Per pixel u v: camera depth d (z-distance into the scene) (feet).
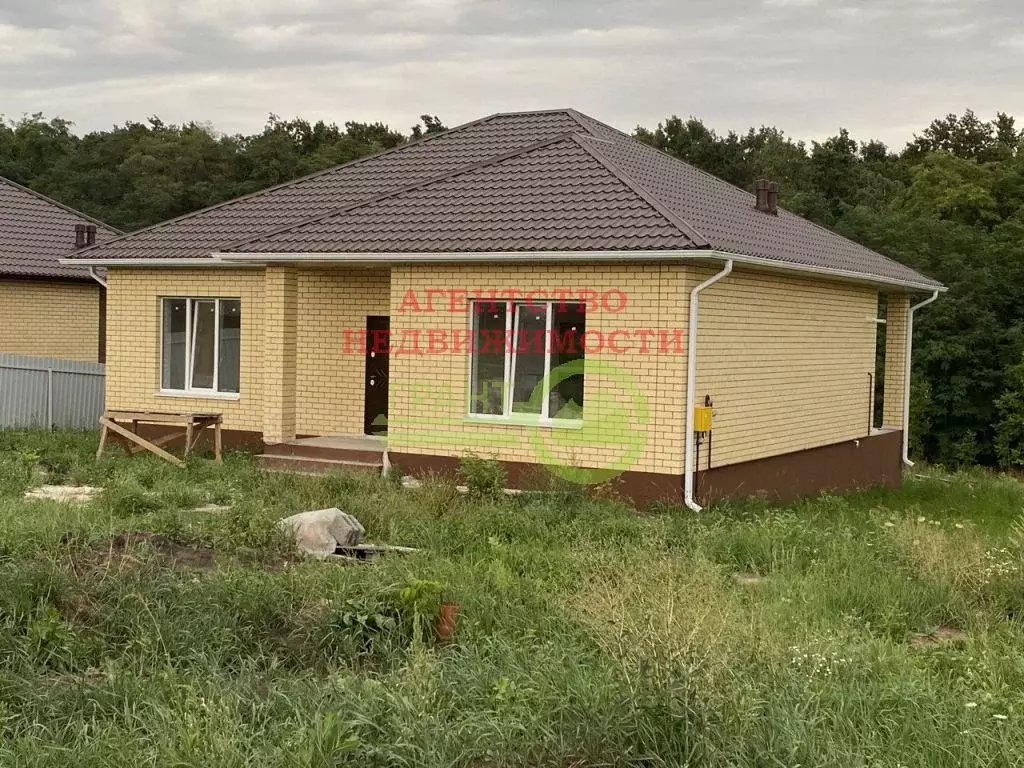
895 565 30.60
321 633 21.83
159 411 53.67
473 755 16.02
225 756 15.38
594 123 56.49
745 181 152.46
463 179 48.57
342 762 15.71
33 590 22.43
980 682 20.31
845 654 20.79
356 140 168.45
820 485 53.11
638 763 15.76
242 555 28.09
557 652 20.06
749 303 45.01
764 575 30.19
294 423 50.75
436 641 22.17
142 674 19.21
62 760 15.62
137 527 30.83
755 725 16.47
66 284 72.18
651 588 22.84
